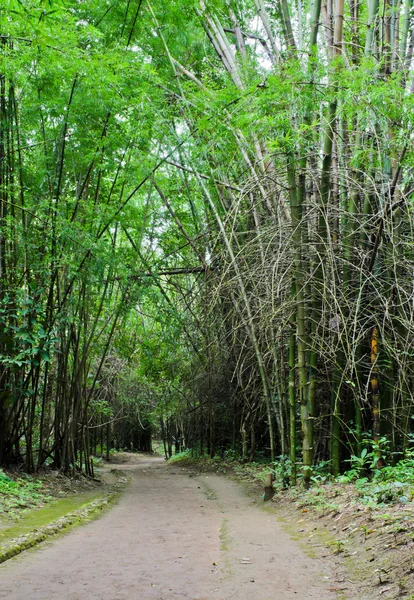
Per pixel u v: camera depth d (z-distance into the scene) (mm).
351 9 8156
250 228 9469
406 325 5961
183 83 9336
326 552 3791
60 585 3178
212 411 13695
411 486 4812
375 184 6641
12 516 5414
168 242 11688
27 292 8359
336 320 6355
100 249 8336
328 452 8086
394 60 6531
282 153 6816
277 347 7688
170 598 2914
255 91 6965
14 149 8586
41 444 9055
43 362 9594
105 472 14547
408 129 5629
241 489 8891
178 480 11398
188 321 11648
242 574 3354
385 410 6500
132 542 4508
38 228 8328
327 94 6312
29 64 7441
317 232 6871
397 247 6516
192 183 11141
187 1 9023
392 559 3182
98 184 9141
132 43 9570
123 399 21875
